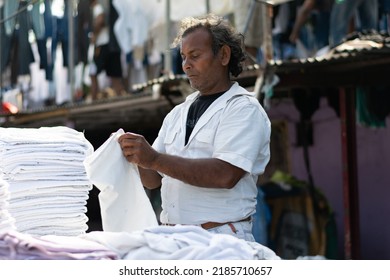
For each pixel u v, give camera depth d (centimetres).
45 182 407
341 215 1200
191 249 340
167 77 958
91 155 400
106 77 1386
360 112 964
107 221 405
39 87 1516
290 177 1120
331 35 962
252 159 397
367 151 1173
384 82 888
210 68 411
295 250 1065
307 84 864
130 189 405
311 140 1241
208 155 408
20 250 340
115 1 1232
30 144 405
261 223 1038
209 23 415
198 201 406
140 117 1366
